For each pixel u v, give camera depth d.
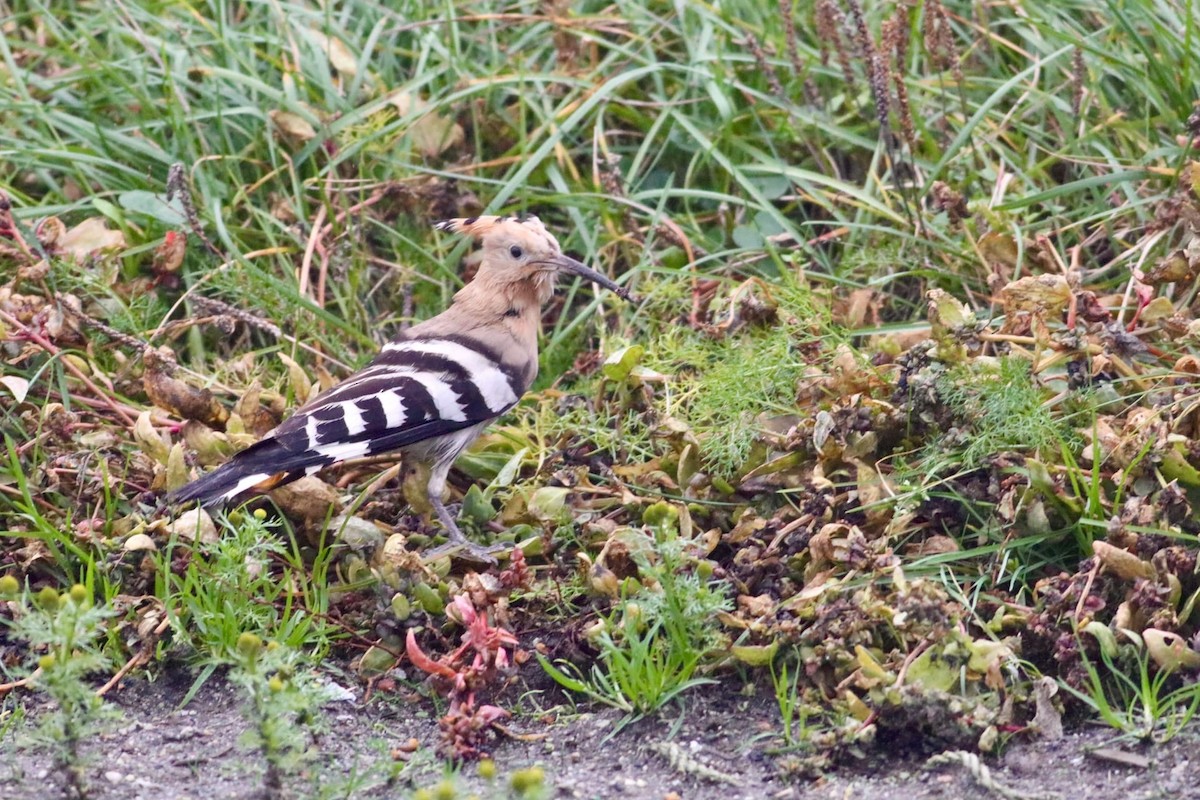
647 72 12.02
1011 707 7.21
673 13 12.77
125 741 7.38
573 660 8.02
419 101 12.28
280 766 6.49
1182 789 6.60
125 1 12.58
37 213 11.14
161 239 11.20
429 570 8.23
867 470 8.52
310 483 8.77
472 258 11.36
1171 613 7.44
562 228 11.74
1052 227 10.83
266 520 9.11
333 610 8.45
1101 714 7.23
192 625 8.20
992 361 8.57
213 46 12.54
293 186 11.68
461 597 7.75
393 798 6.85
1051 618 7.59
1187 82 10.74
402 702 7.84
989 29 12.23
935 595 7.23
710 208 11.87
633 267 11.34
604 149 11.40
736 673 7.78
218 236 11.26
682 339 10.50
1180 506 7.88
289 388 9.88
